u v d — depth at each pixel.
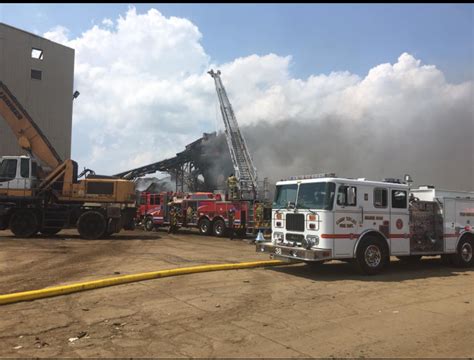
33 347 5.04
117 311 6.67
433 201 12.45
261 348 5.17
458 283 9.91
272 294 8.26
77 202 19.72
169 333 5.66
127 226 20.75
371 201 10.89
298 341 5.46
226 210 23.28
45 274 9.68
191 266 10.98
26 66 41.78
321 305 7.44
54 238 19.12
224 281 9.40
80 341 5.28
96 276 9.41
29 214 19.05
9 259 12.02
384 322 6.44
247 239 21.83
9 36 40.44
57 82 44.16
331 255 10.09
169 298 7.61
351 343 5.43
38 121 42.56
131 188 20.25
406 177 12.33
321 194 10.33
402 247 11.40
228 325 6.09
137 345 5.17
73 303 7.15
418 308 7.37
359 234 10.58
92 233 19.34
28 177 18.73
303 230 10.64
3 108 20.27
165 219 27.56
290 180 11.38
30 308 6.80
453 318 6.73
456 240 12.61
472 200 13.13
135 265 11.16
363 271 10.66
